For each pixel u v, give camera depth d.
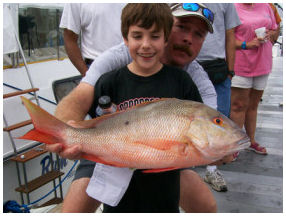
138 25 1.76
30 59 3.94
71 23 3.59
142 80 1.88
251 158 4.63
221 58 3.42
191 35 2.07
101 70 2.08
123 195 2.04
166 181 2.00
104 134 1.66
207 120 1.57
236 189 3.75
